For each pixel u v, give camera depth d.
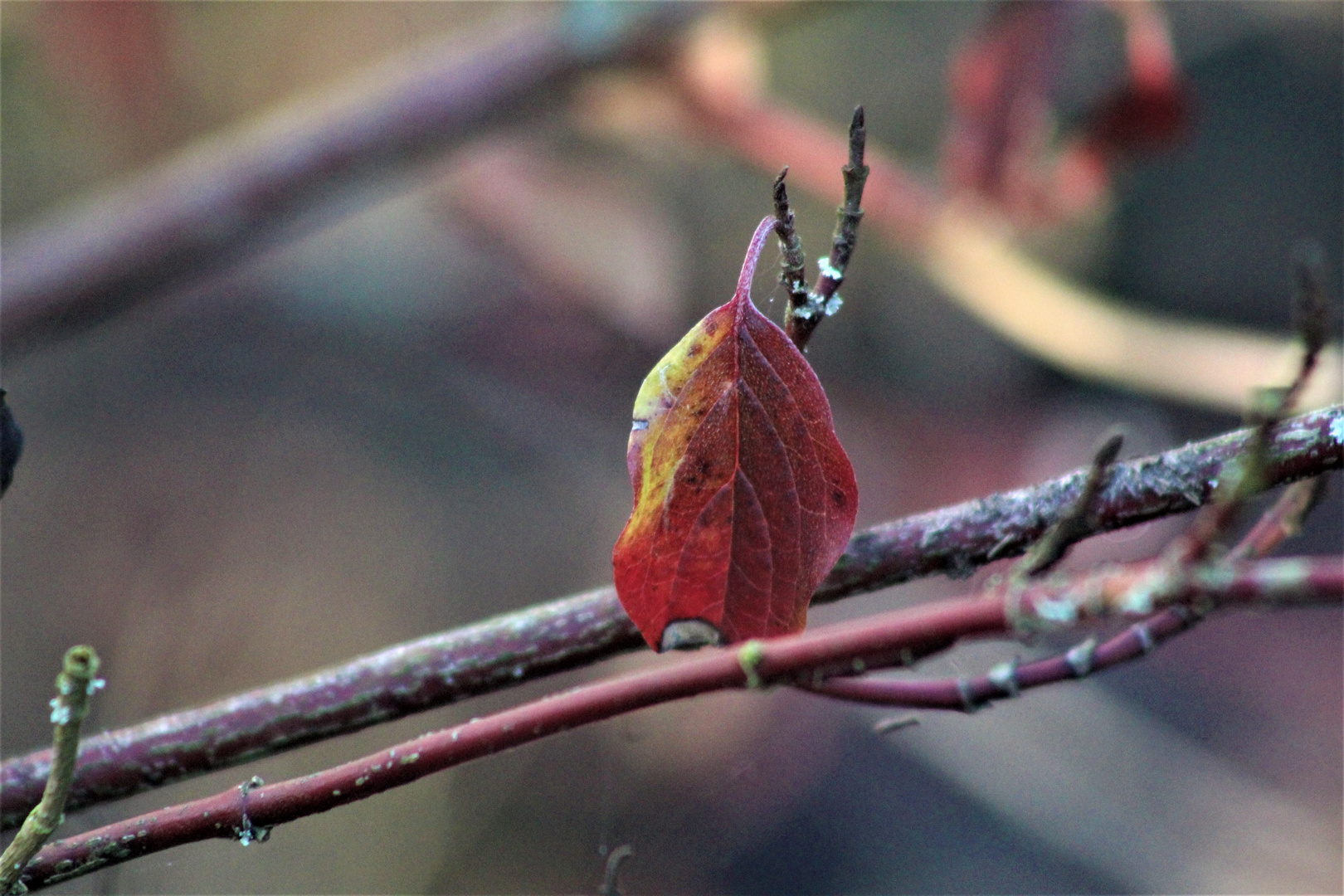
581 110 1.78
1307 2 3.08
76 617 2.34
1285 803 2.36
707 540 0.79
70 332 1.64
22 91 2.42
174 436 2.50
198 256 1.66
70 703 0.78
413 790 2.24
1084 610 0.79
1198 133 3.21
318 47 2.13
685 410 0.79
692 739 2.30
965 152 1.66
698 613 0.79
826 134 1.74
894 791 2.45
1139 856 2.22
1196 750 2.45
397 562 2.53
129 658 2.32
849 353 2.97
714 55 1.70
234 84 2.13
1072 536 0.80
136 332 2.48
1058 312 1.80
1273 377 1.73
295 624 2.41
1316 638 2.80
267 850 2.12
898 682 0.82
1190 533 0.80
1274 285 3.19
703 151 1.89
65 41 1.97
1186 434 2.86
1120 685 2.69
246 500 2.49
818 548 0.79
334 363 2.47
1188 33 3.07
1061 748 2.34
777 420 0.79
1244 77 3.27
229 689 2.34
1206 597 0.79
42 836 0.78
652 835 2.25
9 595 2.33
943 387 2.91
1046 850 2.33
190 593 2.38
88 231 1.61
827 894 2.28
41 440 2.47
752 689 0.80
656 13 1.64
